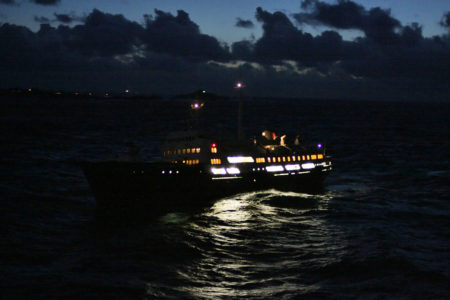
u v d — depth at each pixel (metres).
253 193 53.22
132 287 26.02
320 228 38.97
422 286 26.11
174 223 40.53
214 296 24.98
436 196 52.94
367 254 31.34
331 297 24.78
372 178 66.25
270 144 57.62
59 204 46.56
